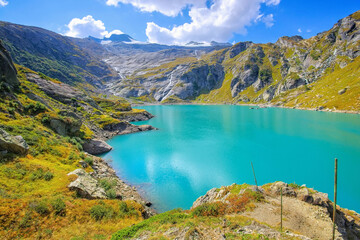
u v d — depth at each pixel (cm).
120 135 10419
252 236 1798
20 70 11281
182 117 16788
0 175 2916
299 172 5538
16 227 2069
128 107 17112
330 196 4412
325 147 7462
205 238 1786
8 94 6028
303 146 7669
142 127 11550
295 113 16238
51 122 6284
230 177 5303
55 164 4072
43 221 2270
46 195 2803
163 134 10419
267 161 6328
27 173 3225
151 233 2008
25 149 3894
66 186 3152
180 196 4362
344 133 9262
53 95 11069
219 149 7600
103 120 10962
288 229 2208
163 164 6225
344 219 2825
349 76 18500
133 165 6175
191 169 5809
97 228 2422
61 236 2156
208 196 3678
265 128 10938
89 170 4559
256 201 2878
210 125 12538
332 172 5478
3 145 3488
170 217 2431
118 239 1989
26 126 5103
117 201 3216
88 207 2789
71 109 10512
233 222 2159
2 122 4684
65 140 5966
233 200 2914
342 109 14850
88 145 7312
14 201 2391
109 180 4494
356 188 4659
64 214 2502
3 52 7162
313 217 2525
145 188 4706
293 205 2820
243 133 10000
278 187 3269
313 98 19175
